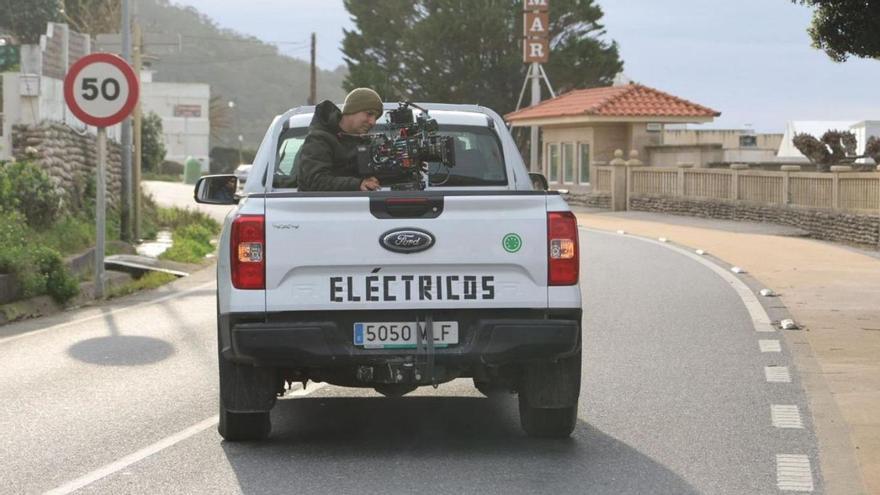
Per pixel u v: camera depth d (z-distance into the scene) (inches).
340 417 421.1
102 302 764.0
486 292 348.5
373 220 346.3
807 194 1423.5
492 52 3125.0
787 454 366.0
